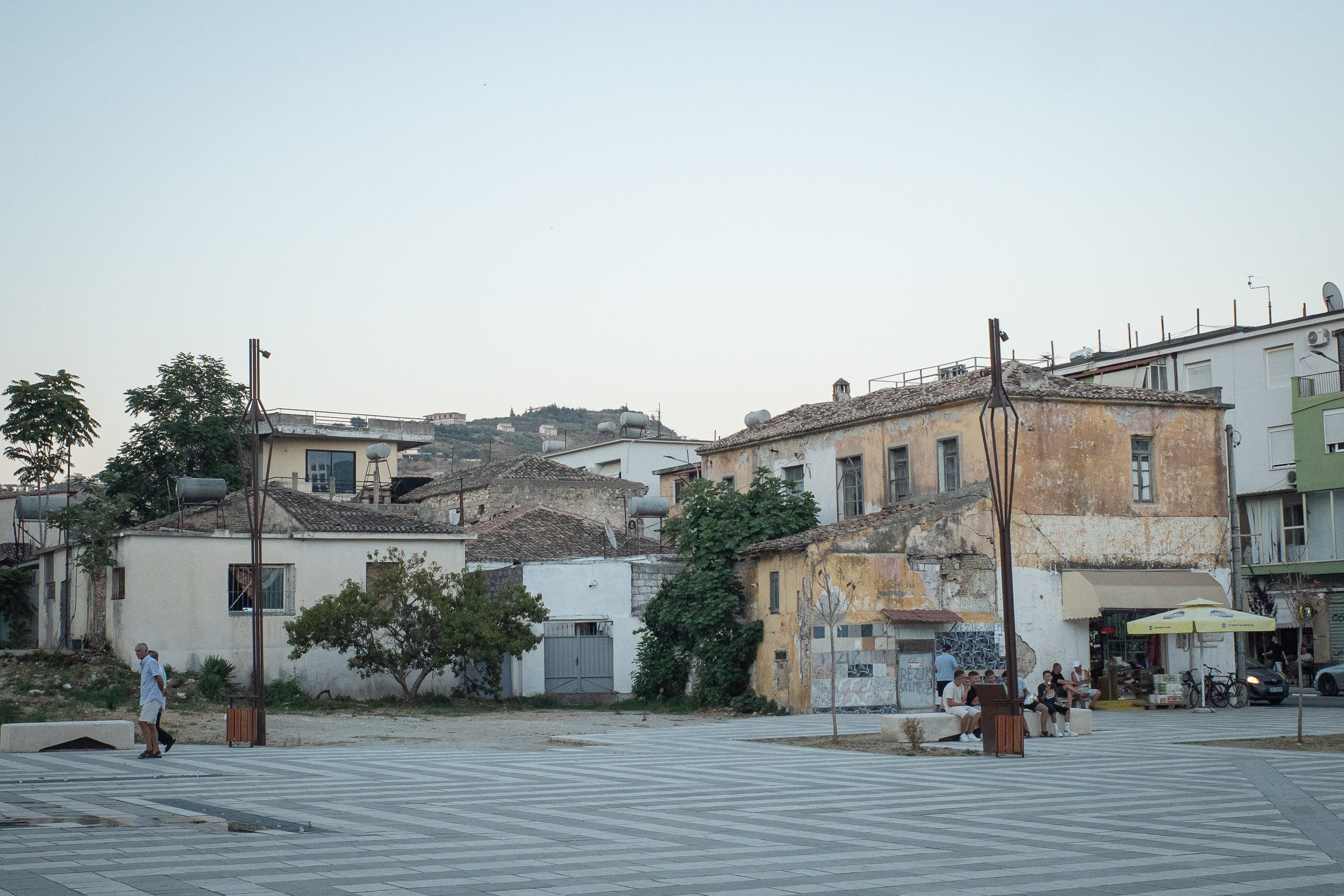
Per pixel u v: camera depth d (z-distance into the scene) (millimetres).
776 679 33938
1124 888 9562
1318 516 49688
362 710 33188
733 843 11758
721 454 44562
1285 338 51688
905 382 43594
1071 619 33594
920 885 9633
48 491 50969
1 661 33469
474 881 9617
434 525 39375
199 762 19484
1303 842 11922
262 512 24031
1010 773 18297
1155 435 35562
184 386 56812
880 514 35250
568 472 63094
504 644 34469
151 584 33969
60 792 15195
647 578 40031
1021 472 33844
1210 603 32000
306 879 9539
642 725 29875
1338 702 38312
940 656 31109
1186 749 22062
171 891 8938
